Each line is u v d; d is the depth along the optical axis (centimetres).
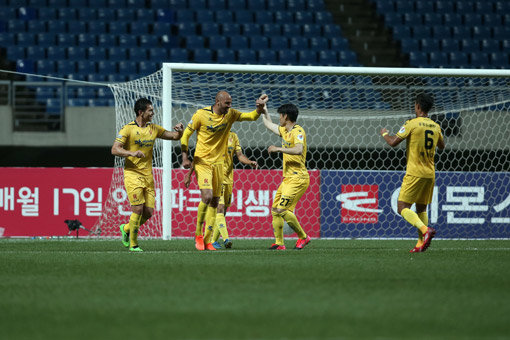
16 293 1761
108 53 7119
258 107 2991
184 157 3016
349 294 1748
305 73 3859
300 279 2019
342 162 5928
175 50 7225
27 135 5741
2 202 4250
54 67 6888
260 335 1283
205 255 2794
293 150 2989
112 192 4272
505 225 4506
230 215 4325
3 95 6262
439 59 7588
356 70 3844
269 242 3869
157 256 2741
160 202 4253
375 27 8025
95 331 1318
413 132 2911
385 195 4431
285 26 7731
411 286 1891
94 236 4281
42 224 4272
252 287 1859
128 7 7681
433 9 8206
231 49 7331
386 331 1318
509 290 1827
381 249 3244
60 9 7444
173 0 7794
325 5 8206
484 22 8125
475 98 5747
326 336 1274
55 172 4288
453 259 2670
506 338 1266
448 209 4462
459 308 1557
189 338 1258
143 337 1265
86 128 5759
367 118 5125
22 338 1261
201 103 5556
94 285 1897
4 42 7088
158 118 4859
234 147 3303
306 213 4362
